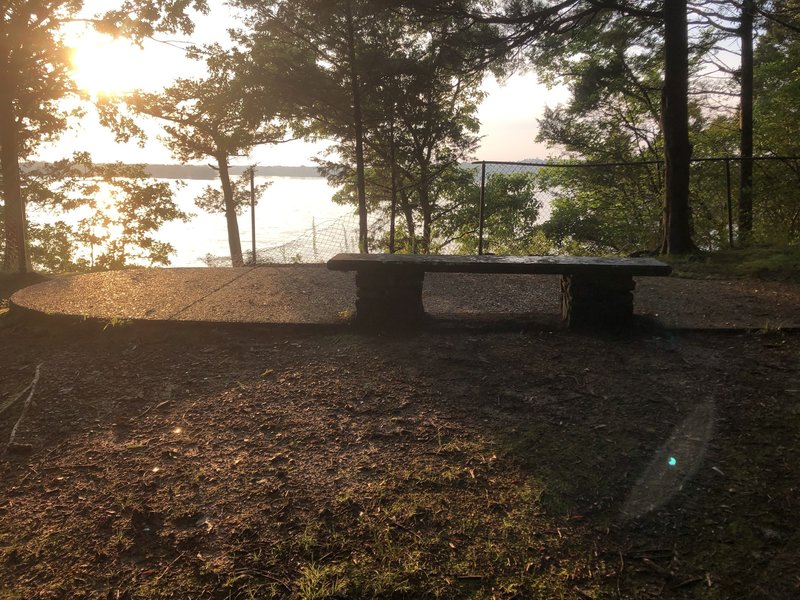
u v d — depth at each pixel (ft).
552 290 19.20
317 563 6.52
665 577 6.23
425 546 6.78
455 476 8.20
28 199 54.29
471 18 30.14
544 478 8.11
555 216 77.46
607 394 10.84
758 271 22.13
